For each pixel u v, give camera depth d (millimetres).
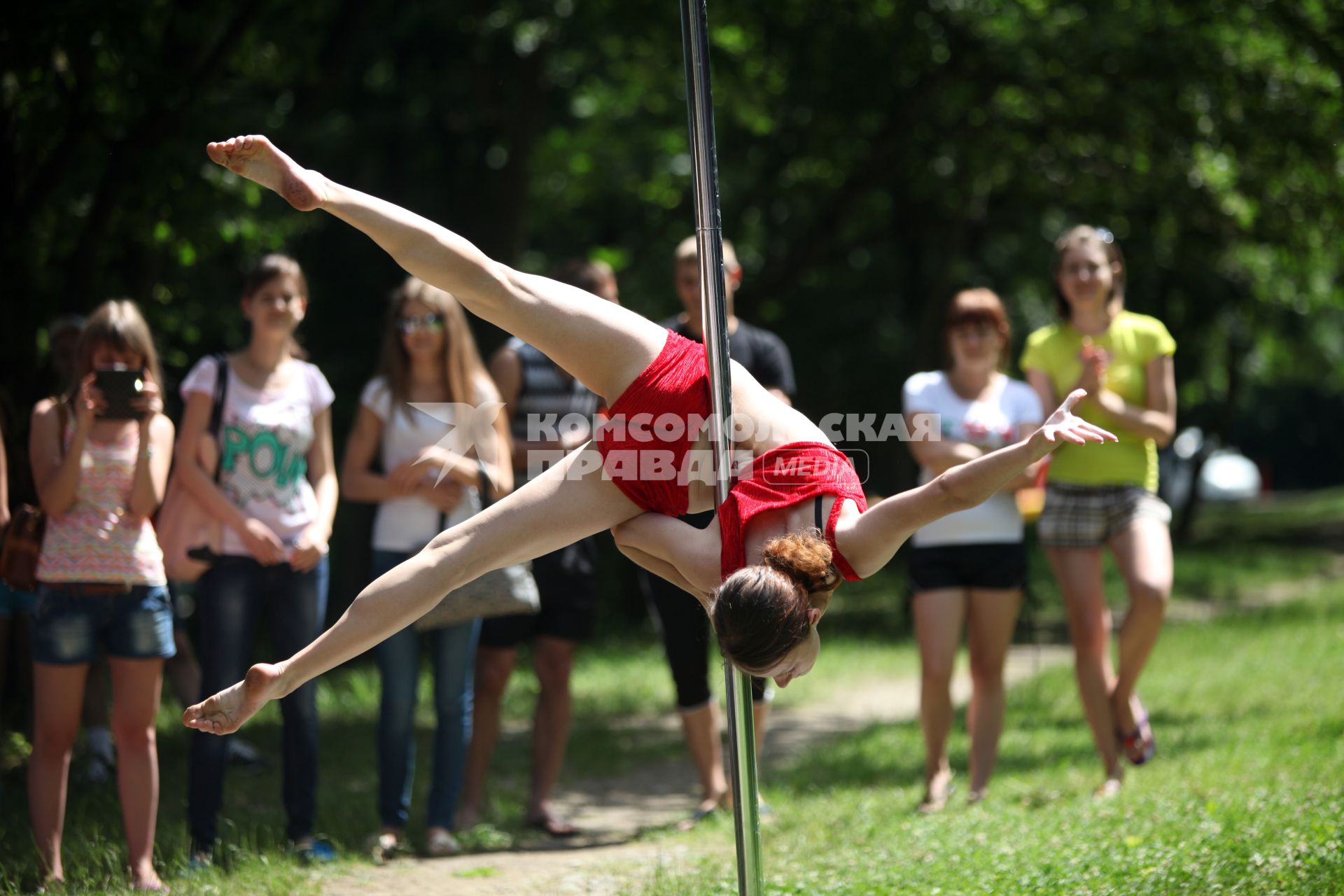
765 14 47344
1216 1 42719
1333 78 41656
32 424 15680
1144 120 46594
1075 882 13156
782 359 20422
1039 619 54125
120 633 15172
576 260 19719
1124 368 19469
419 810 20375
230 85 38156
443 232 10398
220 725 10438
